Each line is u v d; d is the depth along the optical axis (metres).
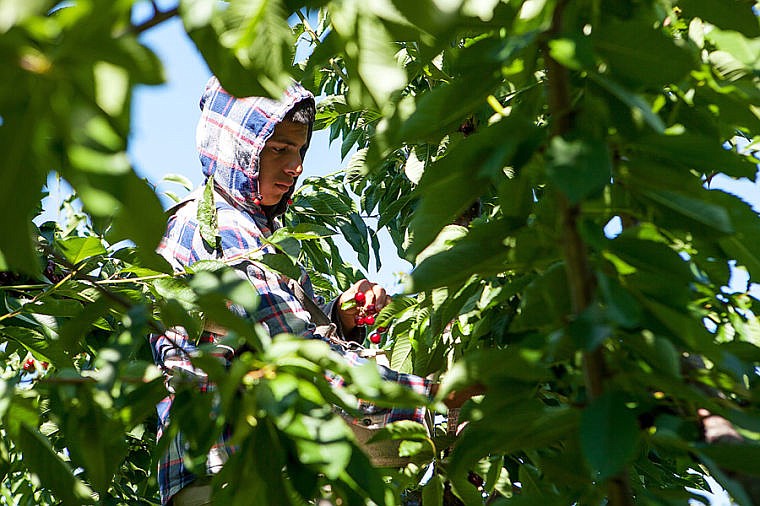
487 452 1.48
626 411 1.11
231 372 1.31
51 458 1.60
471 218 3.06
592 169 1.07
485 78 1.23
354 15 1.28
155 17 1.02
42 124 0.93
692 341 1.18
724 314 1.99
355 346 3.12
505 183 1.37
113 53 0.87
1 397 1.50
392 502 1.37
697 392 1.18
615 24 1.19
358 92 1.33
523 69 1.40
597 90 1.31
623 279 1.22
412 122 1.25
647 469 2.64
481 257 1.34
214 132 3.35
